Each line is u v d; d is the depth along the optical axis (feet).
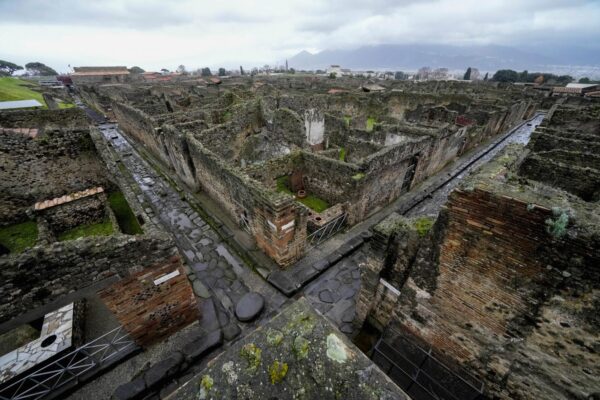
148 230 26.08
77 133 44.83
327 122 81.87
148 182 61.00
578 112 61.26
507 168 16.92
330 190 48.42
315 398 8.50
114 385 23.35
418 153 53.21
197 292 32.37
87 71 283.59
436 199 55.26
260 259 36.94
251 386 8.75
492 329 16.24
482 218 13.66
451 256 16.06
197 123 63.21
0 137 38.40
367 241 41.06
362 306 25.61
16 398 20.68
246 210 38.04
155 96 144.97
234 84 194.59
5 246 36.37
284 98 89.40
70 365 23.59
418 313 20.18
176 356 24.63
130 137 96.22
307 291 32.73
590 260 10.94
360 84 219.61
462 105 110.73
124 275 20.86
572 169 25.22
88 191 42.14
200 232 43.16
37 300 18.20
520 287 13.80
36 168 42.16
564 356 13.71
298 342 9.80
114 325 28.14
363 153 59.72
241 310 29.35
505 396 17.49
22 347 22.77
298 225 34.04
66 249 17.90
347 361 9.26
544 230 11.75
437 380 20.10
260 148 67.15
